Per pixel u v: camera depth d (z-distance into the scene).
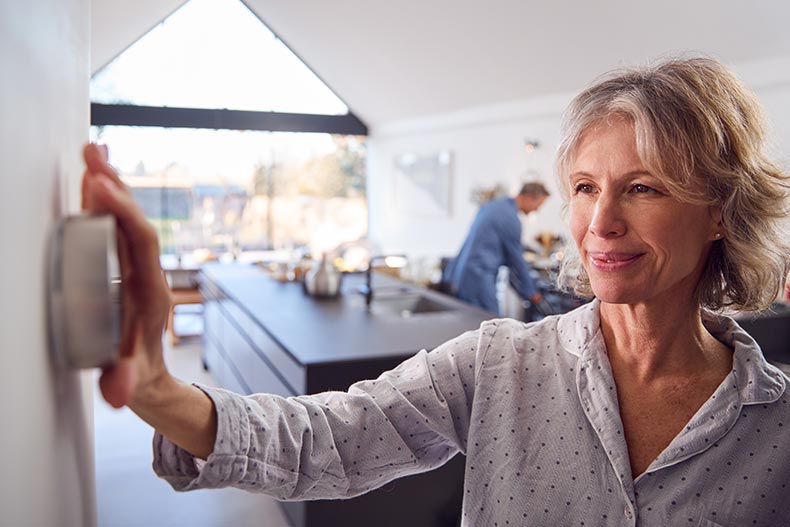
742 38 4.20
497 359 0.96
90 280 0.44
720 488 0.83
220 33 8.36
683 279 0.88
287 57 8.62
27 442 0.42
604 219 0.82
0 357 0.37
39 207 0.44
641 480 0.85
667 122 0.78
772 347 3.84
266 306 3.59
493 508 0.91
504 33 5.50
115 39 7.00
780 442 0.84
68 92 0.54
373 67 7.49
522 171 6.66
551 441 0.90
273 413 0.82
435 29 6.04
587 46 5.01
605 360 0.90
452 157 7.80
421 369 0.98
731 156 0.82
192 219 8.76
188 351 6.12
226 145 8.82
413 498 2.56
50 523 0.47
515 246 4.29
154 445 0.74
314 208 9.40
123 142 8.31
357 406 0.92
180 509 3.19
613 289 0.83
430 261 7.17
